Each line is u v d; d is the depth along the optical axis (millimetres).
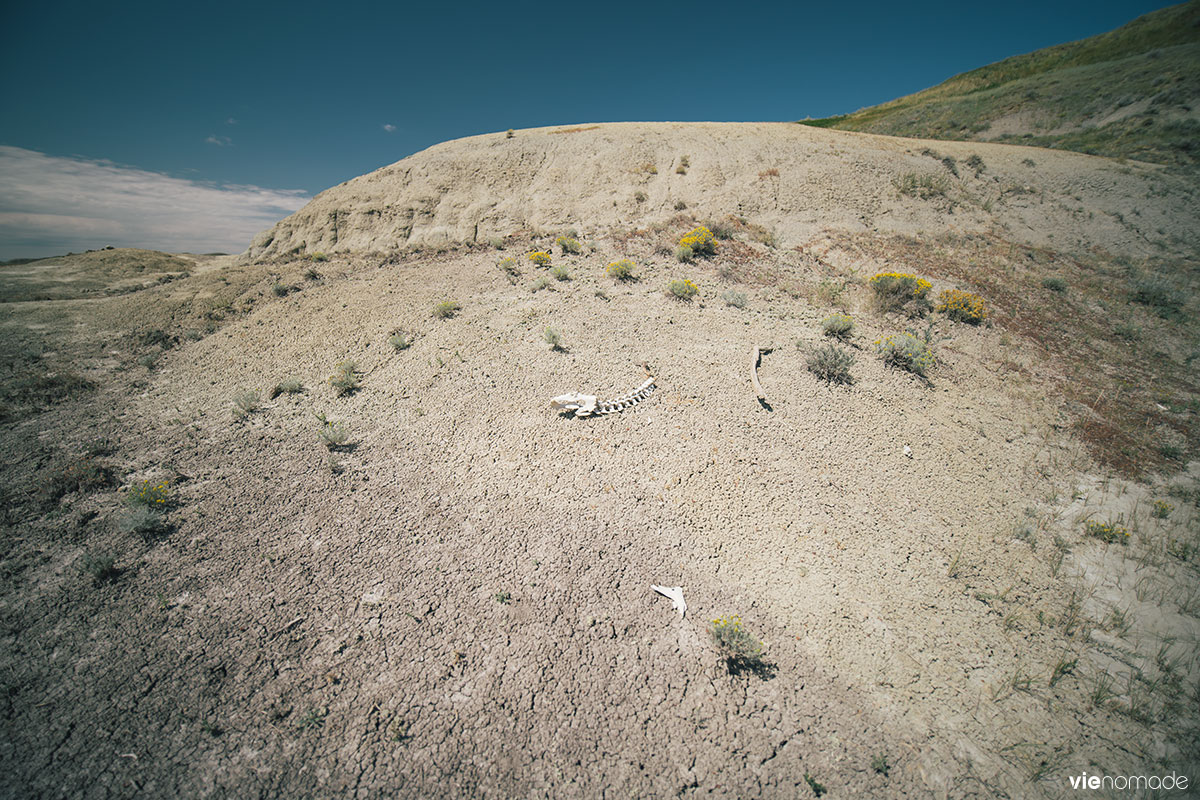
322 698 5402
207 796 4535
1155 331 15211
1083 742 5227
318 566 7094
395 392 11781
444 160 30922
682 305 15617
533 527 7734
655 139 31250
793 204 23906
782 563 7316
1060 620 6637
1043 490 9141
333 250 27906
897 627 6449
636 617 6391
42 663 5734
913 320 15234
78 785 4590
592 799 4613
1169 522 8289
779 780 4812
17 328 18000
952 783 4852
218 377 13500
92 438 10711
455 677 5613
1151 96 31938
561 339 13484
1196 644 6270
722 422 10164
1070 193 24531
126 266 32781
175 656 5828
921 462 9586
